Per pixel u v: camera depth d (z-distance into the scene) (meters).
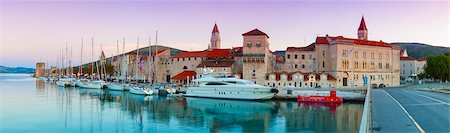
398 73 137.88
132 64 172.75
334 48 117.62
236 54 135.25
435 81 178.25
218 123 53.03
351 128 47.41
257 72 120.12
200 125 51.47
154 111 66.06
